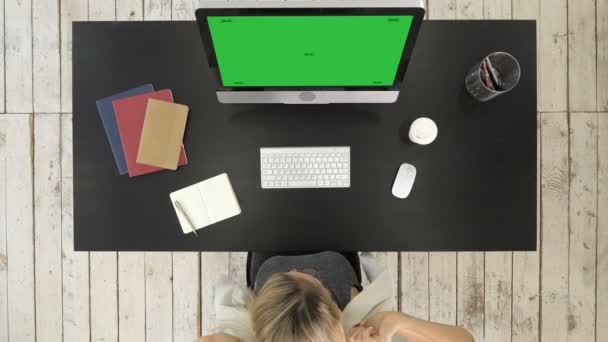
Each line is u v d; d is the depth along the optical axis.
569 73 1.89
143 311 1.90
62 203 1.91
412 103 1.25
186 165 1.25
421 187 1.25
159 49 1.24
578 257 1.90
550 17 1.88
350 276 1.34
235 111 1.25
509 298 1.90
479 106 1.25
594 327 1.91
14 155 1.91
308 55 0.97
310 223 1.25
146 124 1.22
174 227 1.25
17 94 1.90
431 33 1.25
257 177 1.25
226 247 1.25
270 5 0.83
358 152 1.25
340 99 1.16
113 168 1.24
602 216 1.90
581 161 1.89
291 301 0.84
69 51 1.89
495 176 1.25
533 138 1.25
